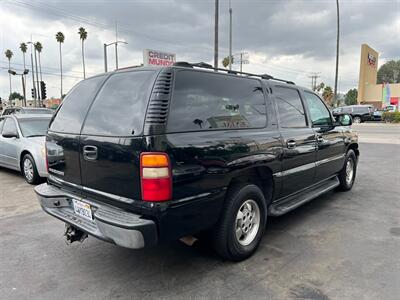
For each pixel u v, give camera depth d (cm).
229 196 339
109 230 283
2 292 307
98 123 318
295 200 456
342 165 604
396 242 404
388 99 5044
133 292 304
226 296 295
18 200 604
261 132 377
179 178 280
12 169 827
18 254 385
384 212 520
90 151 316
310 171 481
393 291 298
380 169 878
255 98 388
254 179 383
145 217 277
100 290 309
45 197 369
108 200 306
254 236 373
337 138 564
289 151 418
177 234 288
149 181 269
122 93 312
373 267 342
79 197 339
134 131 279
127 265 356
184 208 287
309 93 514
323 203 571
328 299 288
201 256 373
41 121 820
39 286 317
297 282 316
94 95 344
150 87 289
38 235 441
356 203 570
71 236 349
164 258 370
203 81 325
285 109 437
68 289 311
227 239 338
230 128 340
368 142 1539
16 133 773
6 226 475
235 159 332
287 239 417
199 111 311
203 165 299
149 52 2020
